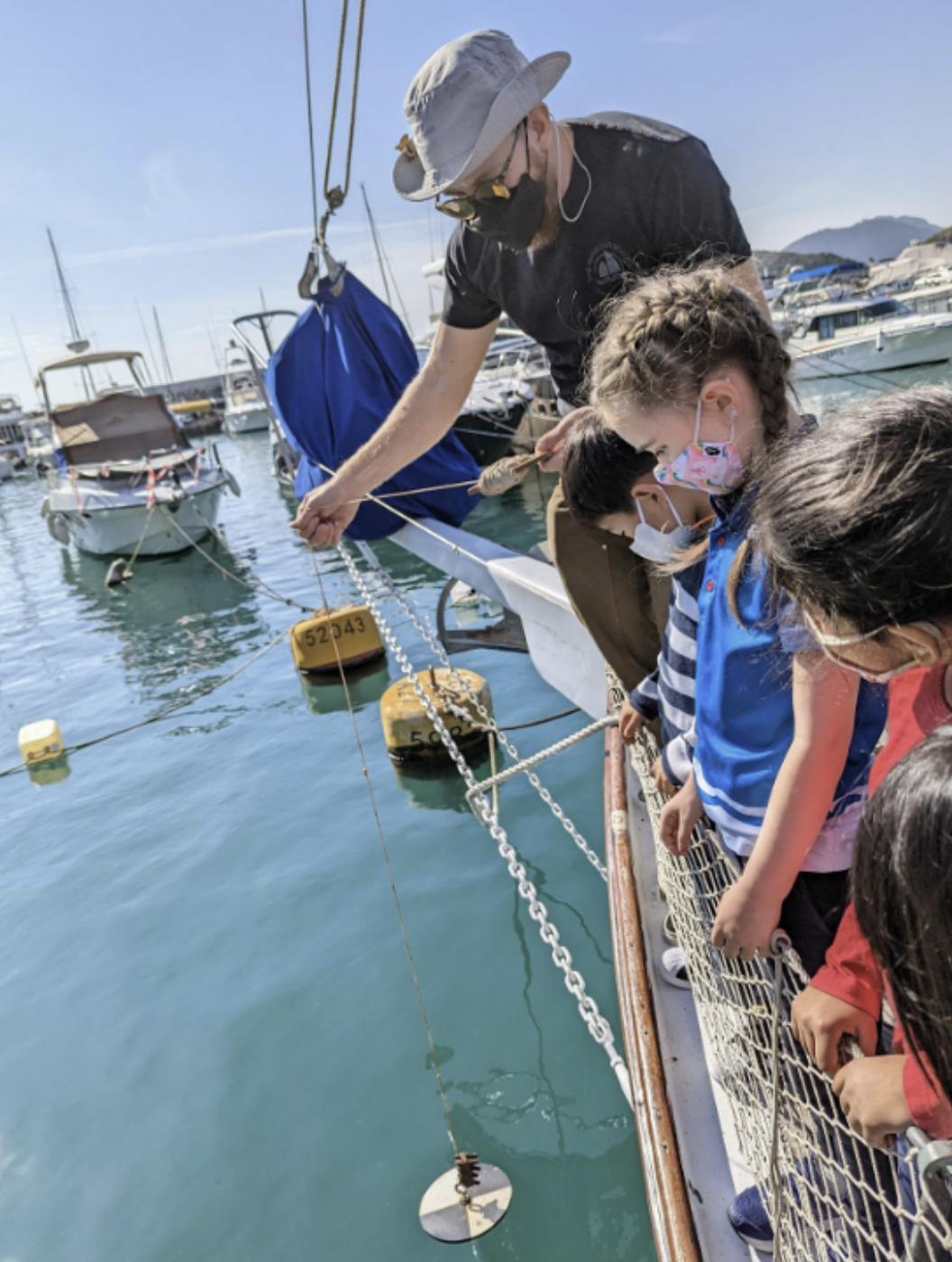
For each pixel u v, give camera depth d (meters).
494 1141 2.95
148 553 14.90
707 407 1.26
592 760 5.46
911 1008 0.69
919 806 0.65
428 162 1.95
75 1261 2.78
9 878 5.29
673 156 1.95
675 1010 2.05
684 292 1.31
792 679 1.23
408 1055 3.39
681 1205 1.57
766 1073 1.48
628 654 2.74
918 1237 0.85
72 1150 3.22
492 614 8.42
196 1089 3.41
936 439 0.71
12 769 6.98
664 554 1.67
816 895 1.36
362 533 6.48
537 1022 3.45
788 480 0.78
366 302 6.90
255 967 4.07
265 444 36.72
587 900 4.18
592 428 1.67
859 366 16.73
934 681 0.97
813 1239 1.28
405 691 5.85
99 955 4.38
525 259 2.17
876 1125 0.94
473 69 1.84
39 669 9.85
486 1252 2.58
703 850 1.80
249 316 10.18
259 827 5.37
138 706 8.08
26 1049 3.80
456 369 2.62
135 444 16.69
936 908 0.64
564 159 1.96
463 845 4.79
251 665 8.72
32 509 26.67
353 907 4.40
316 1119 3.17
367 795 5.54
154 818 5.73
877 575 0.70
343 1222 2.76
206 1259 2.71
